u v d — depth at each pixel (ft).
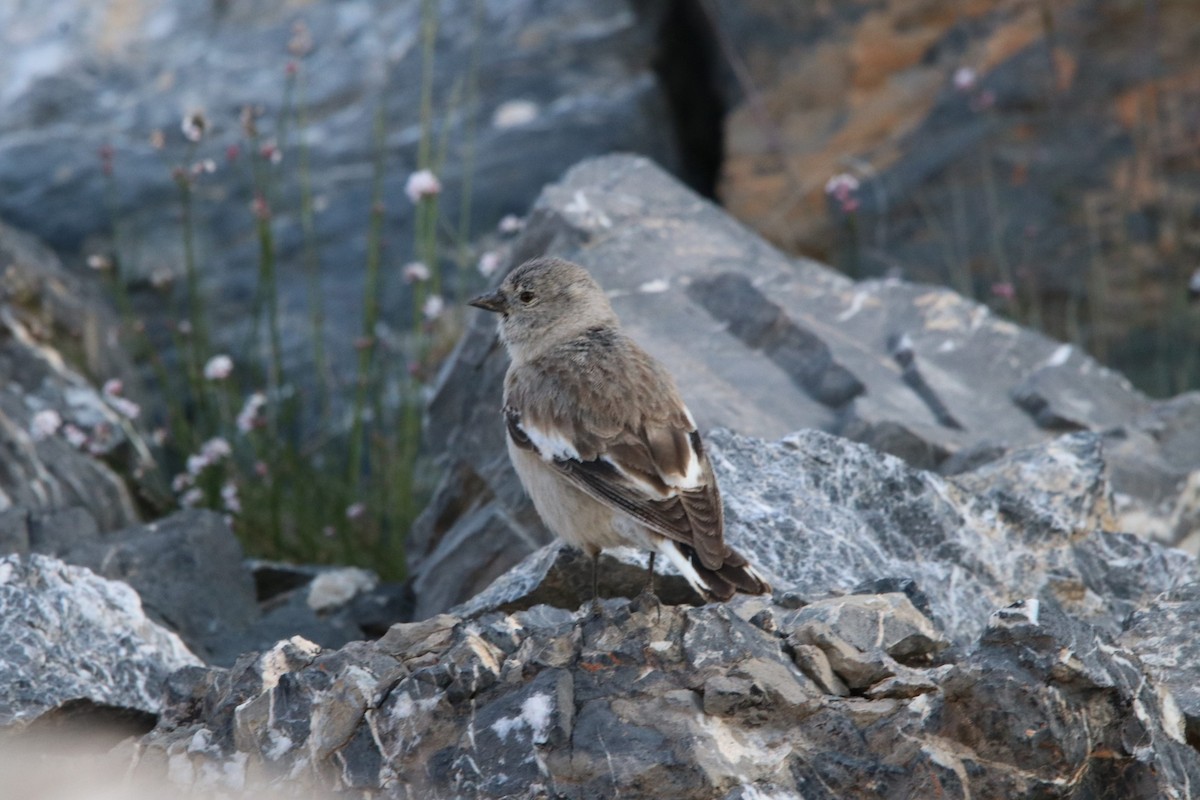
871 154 66.90
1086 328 63.16
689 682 24.26
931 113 66.44
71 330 54.24
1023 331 45.29
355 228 64.64
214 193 66.18
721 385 39.99
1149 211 62.95
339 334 60.85
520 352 31.65
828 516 32.42
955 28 66.44
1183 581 32.07
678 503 26.04
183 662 31.48
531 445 27.53
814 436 34.32
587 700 24.23
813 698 23.88
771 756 23.29
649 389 27.63
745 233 47.80
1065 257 63.16
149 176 66.69
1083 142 63.98
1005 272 61.26
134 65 73.31
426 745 23.95
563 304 31.27
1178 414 41.96
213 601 38.24
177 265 63.82
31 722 28.09
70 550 38.09
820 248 67.10
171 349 61.41
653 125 68.49
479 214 64.44
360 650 25.63
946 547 32.63
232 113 70.18
